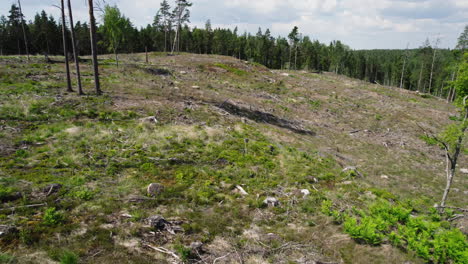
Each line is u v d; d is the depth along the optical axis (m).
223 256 6.88
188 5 60.16
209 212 9.16
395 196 13.09
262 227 8.66
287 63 99.69
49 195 8.41
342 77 67.88
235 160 13.75
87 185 9.44
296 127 25.09
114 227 7.42
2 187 8.23
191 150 13.89
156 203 9.08
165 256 6.63
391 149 23.53
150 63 41.69
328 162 16.64
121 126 15.20
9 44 66.44
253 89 37.31
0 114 14.11
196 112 20.30
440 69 73.56
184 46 95.81
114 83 24.56
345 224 8.22
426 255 7.12
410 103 40.22
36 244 6.26
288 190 11.42
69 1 18.23
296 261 6.95
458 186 17.08
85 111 16.42
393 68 89.88
